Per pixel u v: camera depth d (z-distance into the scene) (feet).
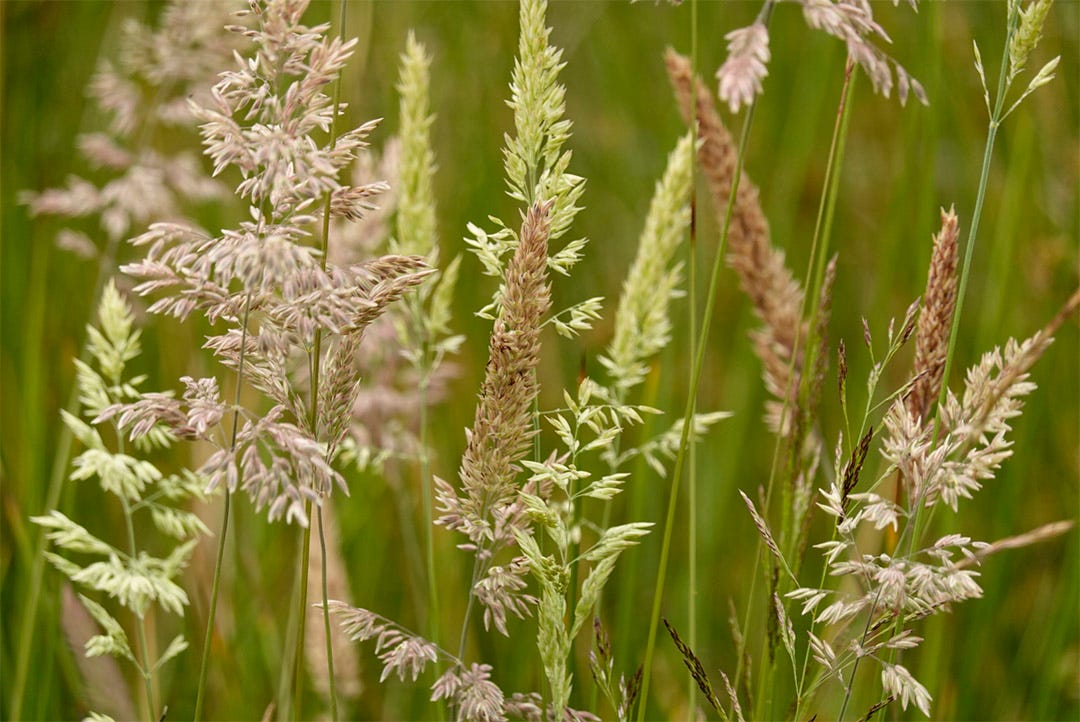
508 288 3.61
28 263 5.63
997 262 4.74
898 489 3.78
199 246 3.53
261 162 3.49
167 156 5.74
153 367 5.14
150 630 4.29
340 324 3.53
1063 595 4.40
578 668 4.33
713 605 4.92
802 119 5.76
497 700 3.66
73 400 4.38
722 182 4.02
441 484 3.67
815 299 3.85
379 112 5.34
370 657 4.50
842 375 3.68
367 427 4.34
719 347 5.78
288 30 3.51
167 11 4.65
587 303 3.62
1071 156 5.40
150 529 4.57
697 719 3.85
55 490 4.37
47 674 4.23
